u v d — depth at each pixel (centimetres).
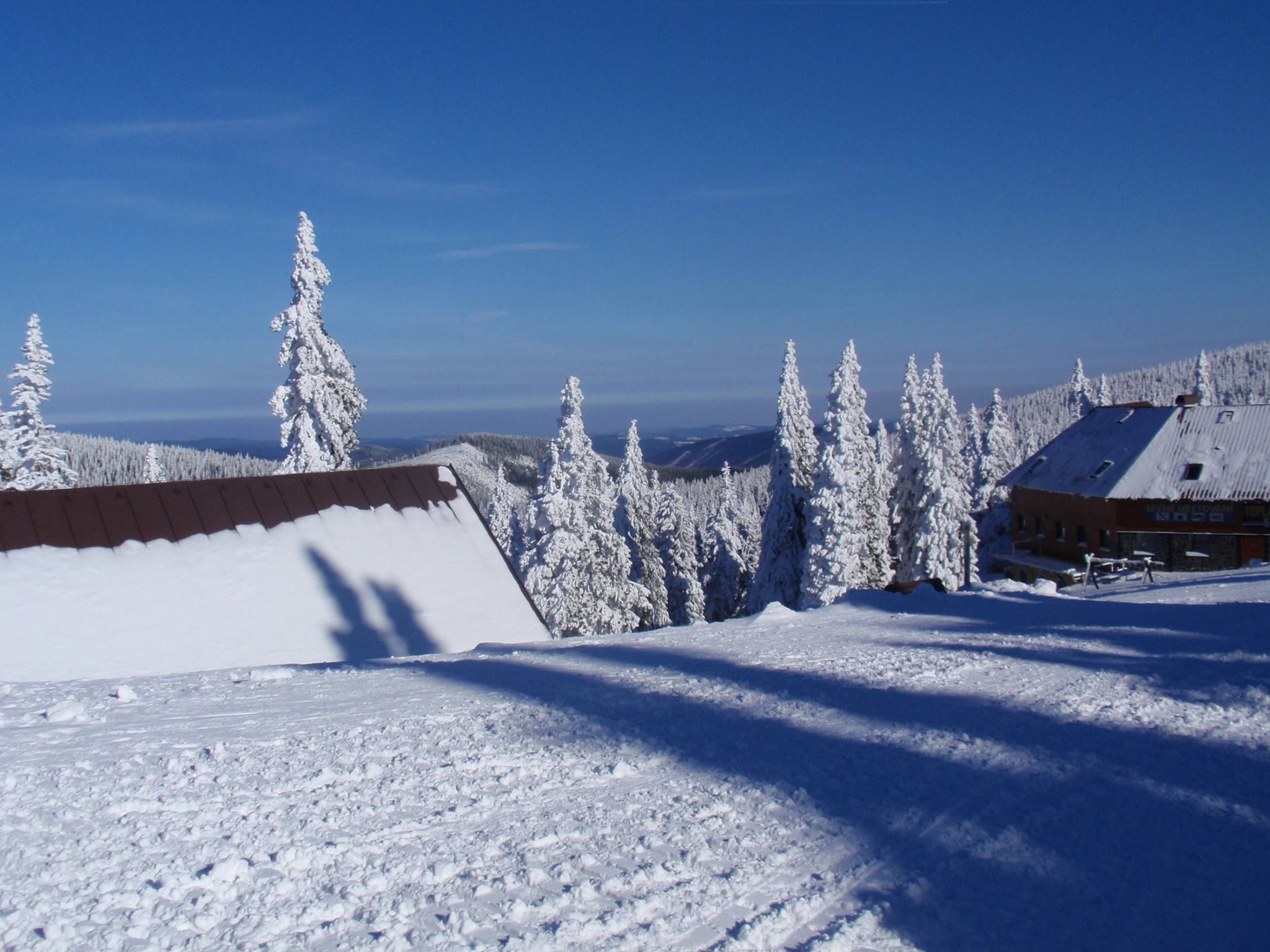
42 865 383
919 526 4225
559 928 337
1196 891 391
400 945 323
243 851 404
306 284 2783
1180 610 1284
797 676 828
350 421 2859
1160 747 598
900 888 384
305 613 1527
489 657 1021
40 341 3591
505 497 7225
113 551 1546
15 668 1293
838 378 3616
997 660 903
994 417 5441
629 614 3856
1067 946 341
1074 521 4294
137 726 641
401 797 482
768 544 4200
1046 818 471
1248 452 3772
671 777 525
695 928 343
